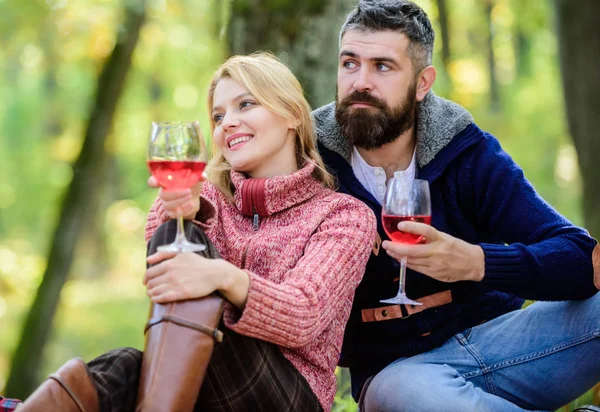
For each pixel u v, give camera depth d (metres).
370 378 2.73
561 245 2.55
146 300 16.78
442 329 2.71
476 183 2.74
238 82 2.54
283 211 2.52
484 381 2.67
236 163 2.54
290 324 2.12
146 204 18.19
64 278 8.27
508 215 2.69
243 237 2.49
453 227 2.80
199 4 10.34
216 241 2.54
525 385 2.66
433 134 2.74
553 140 16.36
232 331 2.14
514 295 2.83
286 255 2.40
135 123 16.28
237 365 2.13
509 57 15.48
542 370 2.64
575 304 2.64
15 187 17.20
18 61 14.59
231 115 2.54
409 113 2.73
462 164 2.76
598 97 7.54
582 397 3.44
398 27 2.68
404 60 2.68
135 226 19.86
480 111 15.84
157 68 13.34
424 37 2.74
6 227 17.41
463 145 2.73
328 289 2.25
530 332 2.67
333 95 3.84
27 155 17.05
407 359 2.68
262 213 2.51
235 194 2.58
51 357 12.60
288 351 2.33
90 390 1.91
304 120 2.62
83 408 1.89
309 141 2.66
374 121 2.69
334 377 2.45
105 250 19.12
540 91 16.28
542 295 2.55
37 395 1.85
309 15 3.79
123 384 2.03
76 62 13.21
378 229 2.70
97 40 11.28
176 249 2.07
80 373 1.91
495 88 15.16
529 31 12.09
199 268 2.02
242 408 2.17
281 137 2.57
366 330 2.74
